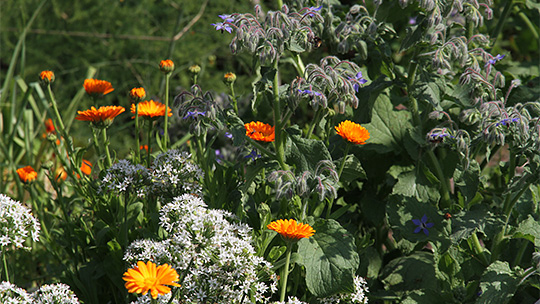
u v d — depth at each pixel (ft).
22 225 8.56
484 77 10.25
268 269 8.93
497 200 11.87
